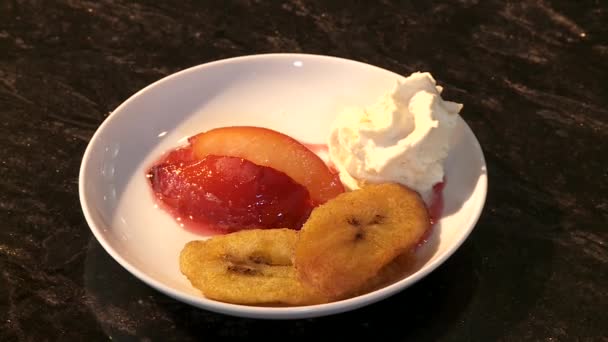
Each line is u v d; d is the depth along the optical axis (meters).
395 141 0.36
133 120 0.39
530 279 0.34
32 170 0.39
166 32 0.49
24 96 0.44
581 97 0.44
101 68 0.46
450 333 0.32
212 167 0.37
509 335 0.32
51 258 0.34
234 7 0.51
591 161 0.40
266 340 0.31
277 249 0.33
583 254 0.35
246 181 0.36
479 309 0.32
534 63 0.46
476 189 0.35
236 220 0.36
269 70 0.42
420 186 0.36
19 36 0.48
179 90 0.41
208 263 0.32
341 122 0.38
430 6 0.51
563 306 0.33
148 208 0.36
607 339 0.31
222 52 0.48
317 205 0.37
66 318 0.32
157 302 0.32
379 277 0.32
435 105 0.36
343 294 0.30
